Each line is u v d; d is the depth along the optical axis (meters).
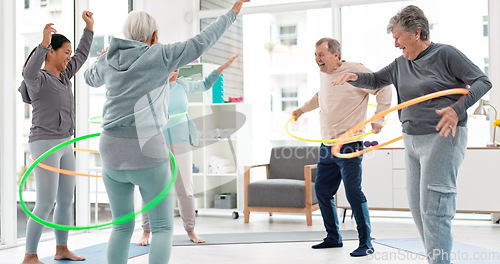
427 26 2.50
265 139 6.29
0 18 4.33
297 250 4.02
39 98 3.46
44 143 3.46
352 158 3.67
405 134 2.61
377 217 5.91
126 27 2.43
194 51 2.36
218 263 3.61
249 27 6.43
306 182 5.33
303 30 6.23
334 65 3.69
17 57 4.64
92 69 2.51
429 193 2.44
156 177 2.37
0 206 4.34
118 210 2.50
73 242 4.55
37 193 3.48
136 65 2.30
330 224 4.05
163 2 6.18
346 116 3.67
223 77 6.09
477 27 5.57
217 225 5.43
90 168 5.18
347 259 3.63
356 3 5.95
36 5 4.82
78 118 5.17
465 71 2.39
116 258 2.46
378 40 5.93
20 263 3.72
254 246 4.22
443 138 2.42
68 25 5.13
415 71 2.56
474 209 5.16
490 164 5.11
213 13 6.64
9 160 4.38
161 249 2.39
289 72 6.26
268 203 5.46
